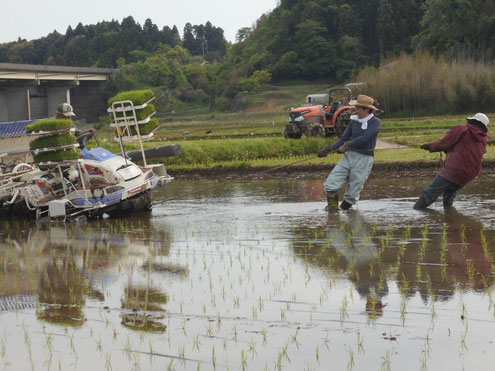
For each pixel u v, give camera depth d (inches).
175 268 294.8
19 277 294.4
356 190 406.6
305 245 321.4
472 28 3221.0
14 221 474.3
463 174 382.3
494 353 183.2
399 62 2140.7
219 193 557.9
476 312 211.5
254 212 432.8
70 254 337.4
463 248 292.4
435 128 1314.0
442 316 210.7
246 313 227.0
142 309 238.1
